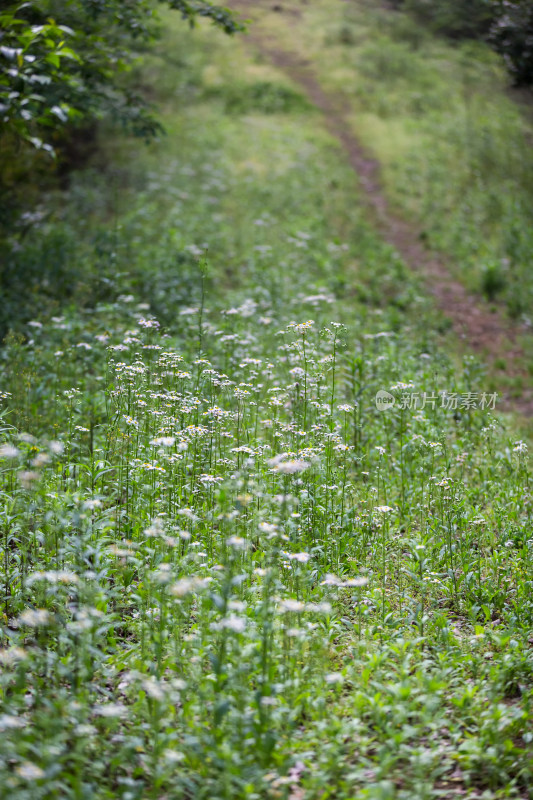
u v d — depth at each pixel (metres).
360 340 11.15
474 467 7.07
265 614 3.69
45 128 13.38
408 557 5.58
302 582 4.57
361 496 6.22
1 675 3.59
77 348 8.80
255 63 31.80
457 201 19.83
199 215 16.83
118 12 10.46
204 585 3.90
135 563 4.50
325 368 7.31
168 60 25.25
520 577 5.21
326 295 12.77
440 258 16.81
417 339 11.52
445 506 6.05
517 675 4.09
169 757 3.00
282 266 14.00
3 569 4.70
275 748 3.29
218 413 5.78
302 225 16.95
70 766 3.11
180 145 22.22
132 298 9.97
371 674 3.98
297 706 3.61
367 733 3.58
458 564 5.41
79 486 5.40
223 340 8.44
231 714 3.36
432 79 31.31
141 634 4.04
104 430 6.64
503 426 8.23
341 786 3.12
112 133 21.58
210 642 3.95
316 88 30.53
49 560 4.63
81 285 11.08
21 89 6.65
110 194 17.61
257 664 3.72
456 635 4.55
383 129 26.11
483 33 36.31
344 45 35.50
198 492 5.62
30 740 3.10
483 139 24.23
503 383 11.17
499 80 31.09
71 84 10.26
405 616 4.71
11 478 5.50
